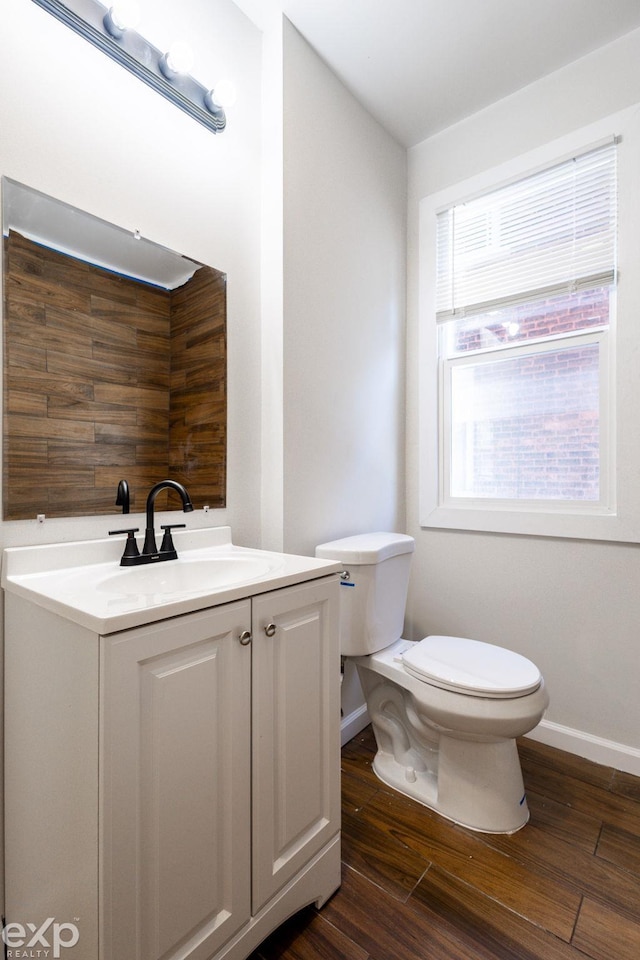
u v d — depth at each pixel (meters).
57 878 0.84
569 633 1.82
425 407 2.20
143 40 1.29
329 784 1.17
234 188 1.59
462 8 1.57
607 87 1.72
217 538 1.48
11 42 1.06
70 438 1.17
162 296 1.38
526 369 1.97
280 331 1.62
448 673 1.38
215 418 1.53
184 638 0.83
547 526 1.85
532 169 1.88
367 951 1.03
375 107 2.01
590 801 1.52
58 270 1.15
